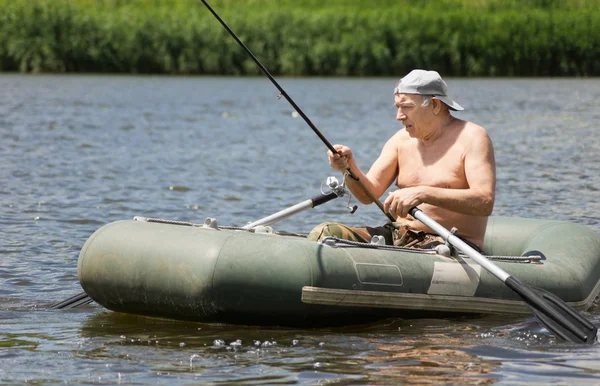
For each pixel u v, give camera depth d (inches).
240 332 339.0
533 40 2596.0
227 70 2571.4
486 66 2596.0
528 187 730.8
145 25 2573.8
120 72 2588.6
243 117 1430.9
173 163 885.8
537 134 1150.3
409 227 384.8
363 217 623.8
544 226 433.4
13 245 506.9
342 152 376.8
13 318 360.8
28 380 279.7
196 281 327.0
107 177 783.7
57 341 325.4
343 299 336.5
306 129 1251.8
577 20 2615.7
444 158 378.3
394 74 2576.3
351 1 2893.7
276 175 818.8
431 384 278.5
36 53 2556.6
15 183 736.3
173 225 353.4
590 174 799.1
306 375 286.0
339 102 1745.8
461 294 359.3
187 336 332.8
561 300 344.2
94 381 279.0
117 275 341.7
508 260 377.1
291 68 2556.6
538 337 337.4
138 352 311.4
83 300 380.5
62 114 1395.2
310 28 2571.4
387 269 347.3
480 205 363.6
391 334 339.3
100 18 2583.7
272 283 329.4
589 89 2082.9
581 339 326.6
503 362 303.9
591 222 582.2
